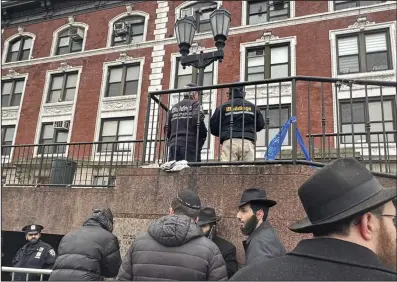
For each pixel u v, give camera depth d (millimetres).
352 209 1223
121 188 4402
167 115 4988
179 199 2662
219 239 3434
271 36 17344
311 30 16812
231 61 17703
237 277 1259
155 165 4605
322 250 1202
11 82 22266
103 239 3035
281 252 2596
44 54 22078
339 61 16156
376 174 3615
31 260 5168
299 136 4133
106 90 20000
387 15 15781
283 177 3594
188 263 2184
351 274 1111
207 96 14852
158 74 18859
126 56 19922
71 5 22219
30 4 22625
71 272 2840
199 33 18344
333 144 13719
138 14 20609
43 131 20547
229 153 4227
